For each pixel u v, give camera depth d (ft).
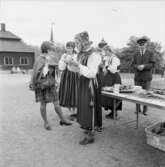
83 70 6.81
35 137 8.50
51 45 9.07
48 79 9.08
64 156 6.81
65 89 10.60
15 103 15.38
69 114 12.19
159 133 6.12
